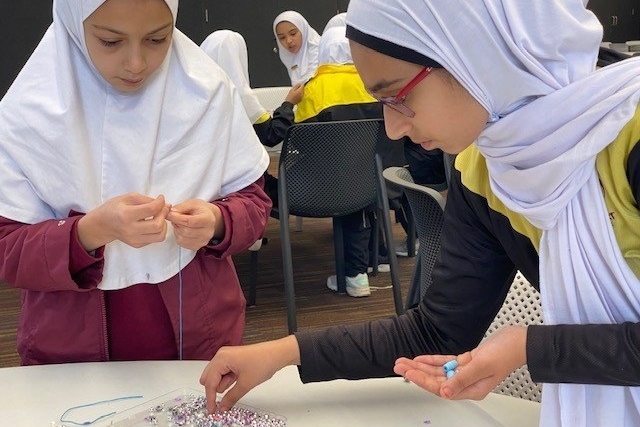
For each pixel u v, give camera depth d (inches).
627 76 28.1
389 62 29.6
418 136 31.7
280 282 140.8
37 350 46.6
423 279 73.2
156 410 37.1
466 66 28.9
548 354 28.5
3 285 144.5
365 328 39.3
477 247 37.6
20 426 35.9
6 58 265.3
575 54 29.4
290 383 40.1
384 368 38.4
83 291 45.3
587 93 28.4
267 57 295.0
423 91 29.8
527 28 28.5
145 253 46.2
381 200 112.3
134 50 41.8
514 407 36.9
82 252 42.4
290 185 109.1
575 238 29.8
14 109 45.6
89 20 41.4
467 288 38.0
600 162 28.9
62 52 44.9
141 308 47.9
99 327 46.2
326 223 189.2
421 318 39.4
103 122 46.0
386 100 30.7
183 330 47.9
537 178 29.4
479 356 29.6
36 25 266.5
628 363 27.4
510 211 34.2
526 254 35.0
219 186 49.3
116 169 46.3
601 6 327.0
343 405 37.3
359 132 106.7
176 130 47.6
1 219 44.7
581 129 28.4
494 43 28.3
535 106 29.2
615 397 29.9
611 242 29.0
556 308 30.8
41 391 39.9
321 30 299.4
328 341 38.4
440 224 66.7
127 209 40.6
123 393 39.4
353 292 131.5
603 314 29.9
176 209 43.8
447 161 120.7
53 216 46.2
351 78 126.6
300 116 131.9
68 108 44.4
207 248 47.1
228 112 50.1
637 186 27.8
